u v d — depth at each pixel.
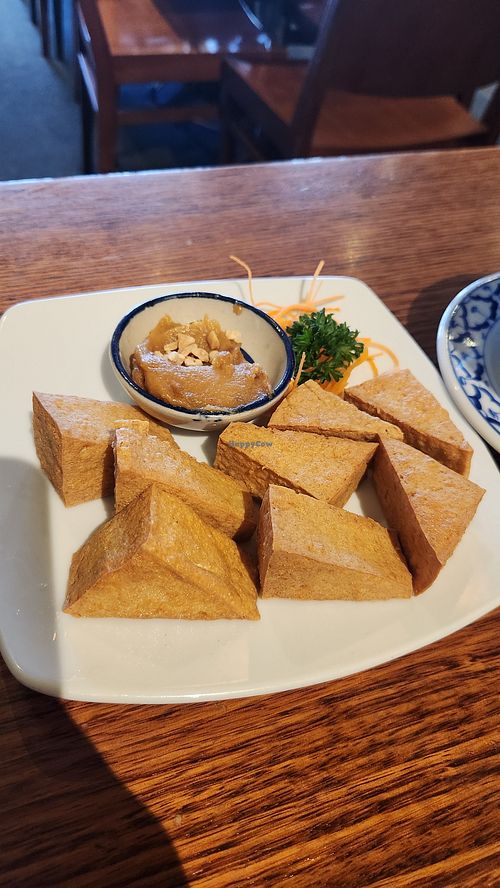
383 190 0.42
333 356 0.29
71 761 0.18
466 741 0.20
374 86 0.52
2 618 0.20
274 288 0.33
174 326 0.29
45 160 0.83
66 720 0.19
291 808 0.18
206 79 0.67
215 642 0.21
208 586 0.20
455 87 0.55
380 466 0.26
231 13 0.72
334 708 0.21
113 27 0.65
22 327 0.29
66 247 0.35
